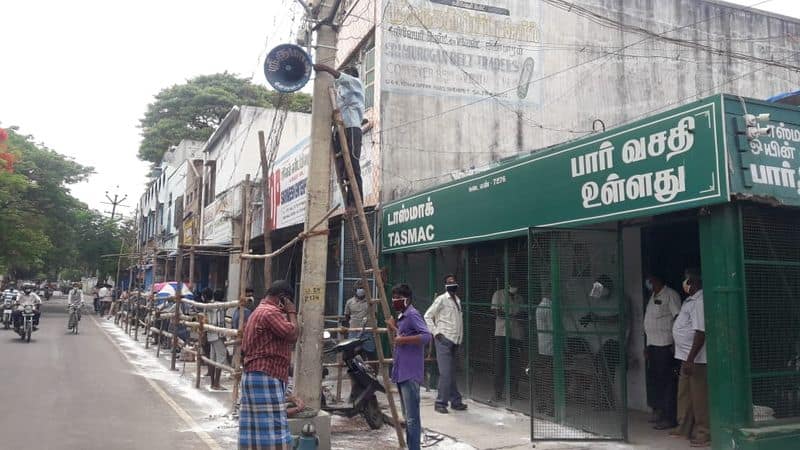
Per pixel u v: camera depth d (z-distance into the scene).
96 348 17.47
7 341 18.22
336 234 14.29
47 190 36.28
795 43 17.14
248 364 5.50
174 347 13.71
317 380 7.02
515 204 8.57
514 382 8.79
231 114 23.78
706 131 5.75
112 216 53.84
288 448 5.50
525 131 14.07
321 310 7.13
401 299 6.45
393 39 13.10
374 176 12.94
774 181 5.82
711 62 16.12
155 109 44.12
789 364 5.93
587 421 7.31
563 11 14.78
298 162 14.73
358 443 7.20
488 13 13.98
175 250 26.20
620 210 6.75
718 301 5.69
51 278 88.38
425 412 8.73
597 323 7.36
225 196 21.55
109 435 7.24
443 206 10.45
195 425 7.96
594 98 14.88
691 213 7.20
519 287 8.88
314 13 7.34
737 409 5.54
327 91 7.29
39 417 8.06
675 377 7.51
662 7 15.81
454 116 13.44
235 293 20.70
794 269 6.07
